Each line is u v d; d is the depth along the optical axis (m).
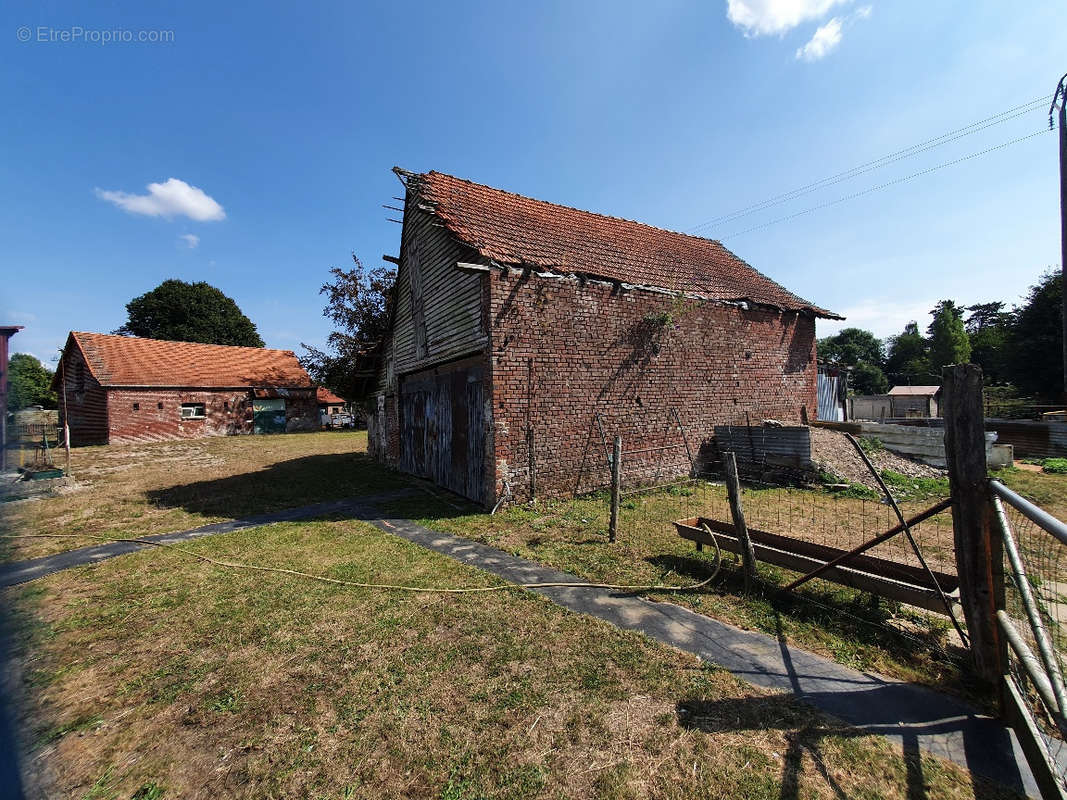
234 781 2.28
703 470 10.43
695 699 2.76
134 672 3.23
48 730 2.65
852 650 3.26
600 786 2.15
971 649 2.82
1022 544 3.41
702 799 2.07
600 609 4.00
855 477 9.12
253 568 5.26
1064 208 13.21
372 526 7.07
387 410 14.00
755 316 11.63
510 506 7.76
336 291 25.17
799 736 2.44
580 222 11.21
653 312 9.61
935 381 52.44
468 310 8.38
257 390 29.30
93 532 7.07
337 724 2.66
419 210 10.03
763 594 4.14
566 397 8.41
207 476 12.66
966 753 2.30
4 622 1.81
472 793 2.15
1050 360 29.09
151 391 24.59
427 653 3.37
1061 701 1.80
